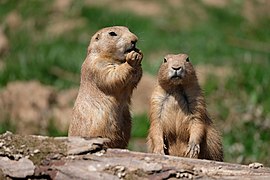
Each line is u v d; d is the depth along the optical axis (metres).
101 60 10.25
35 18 25.03
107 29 10.45
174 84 9.91
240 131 15.62
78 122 10.24
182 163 8.33
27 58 20.27
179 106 10.02
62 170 8.30
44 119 16.12
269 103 17.47
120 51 10.28
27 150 8.52
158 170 8.18
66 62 20.09
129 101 10.37
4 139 8.67
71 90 18.34
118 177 8.14
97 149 8.51
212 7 27.47
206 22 26.17
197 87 10.09
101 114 10.14
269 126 15.91
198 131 9.91
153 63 20.67
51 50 21.45
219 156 10.32
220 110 16.84
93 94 10.20
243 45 24.45
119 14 25.25
